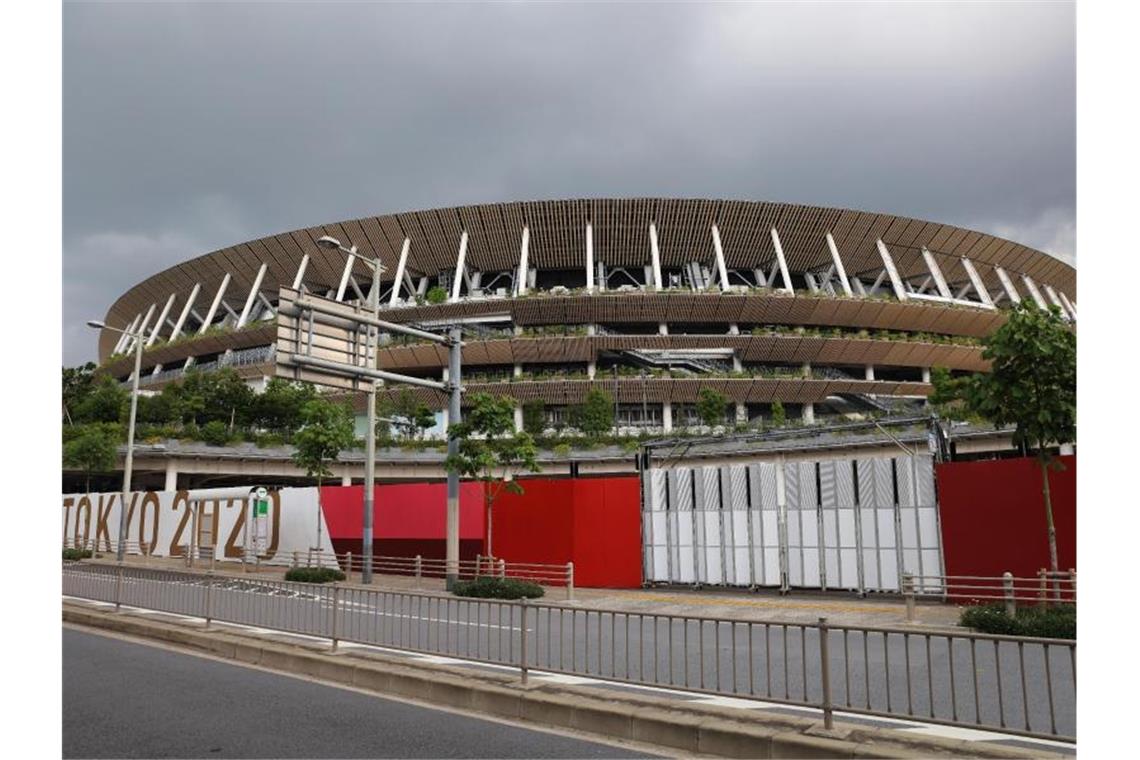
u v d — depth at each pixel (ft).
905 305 219.20
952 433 131.95
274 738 24.80
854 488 76.02
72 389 211.00
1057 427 54.70
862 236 236.63
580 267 242.99
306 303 68.74
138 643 45.03
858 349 215.92
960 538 69.15
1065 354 53.88
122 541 111.24
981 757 21.04
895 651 44.19
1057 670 38.04
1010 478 67.21
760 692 32.09
